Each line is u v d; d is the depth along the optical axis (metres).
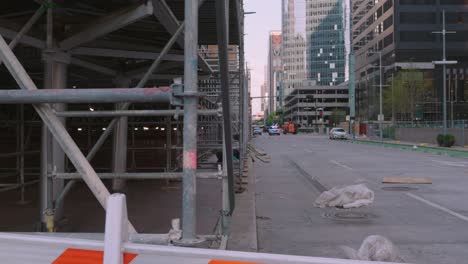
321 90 158.25
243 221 8.77
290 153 32.53
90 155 5.67
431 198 12.31
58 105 6.73
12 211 9.39
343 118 124.06
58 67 7.17
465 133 41.81
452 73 85.75
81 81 15.55
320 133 119.62
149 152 19.83
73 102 4.06
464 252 7.22
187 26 3.98
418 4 85.81
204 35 11.75
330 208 11.00
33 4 7.90
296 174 18.48
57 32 7.58
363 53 108.06
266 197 12.65
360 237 8.18
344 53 198.25
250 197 11.88
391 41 87.88
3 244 2.61
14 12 8.21
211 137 17.59
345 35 198.75
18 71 4.30
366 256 5.93
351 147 41.97
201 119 16.31
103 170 15.51
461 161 24.81
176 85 3.90
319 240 7.98
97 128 18.72
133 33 9.77
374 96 88.38
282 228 8.90
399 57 85.81
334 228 8.89
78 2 7.51
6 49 4.37
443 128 43.44
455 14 85.75
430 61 85.69
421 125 56.31
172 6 8.88
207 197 11.45
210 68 13.43
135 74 12.25
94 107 16.88
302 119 157.50
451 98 84.94
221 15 4.62
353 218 9.77
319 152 33.72
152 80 15.50
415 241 7.89
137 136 20.67
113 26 6.68
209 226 8.23
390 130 60.81
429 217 9.88
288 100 192.38
